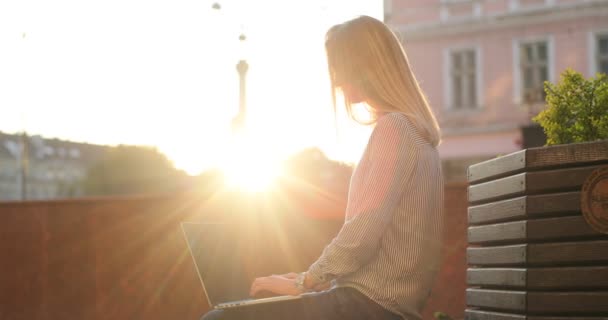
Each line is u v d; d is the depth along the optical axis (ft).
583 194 6.83
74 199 20.34
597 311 6.70
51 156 242.58
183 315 19.10
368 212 7.27
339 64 7.94
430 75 99.96
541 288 6.95
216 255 8.21
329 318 7.48
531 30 95.09
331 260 7.34
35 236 20.74
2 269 20.97
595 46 92.17
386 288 7.44
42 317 20.52
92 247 20.20
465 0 98.27
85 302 20.13
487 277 7.82
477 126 96.89
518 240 7.25
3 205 20.99
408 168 7.43
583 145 6.87
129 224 19.79
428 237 7.54
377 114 7.87
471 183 8.46
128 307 19.66
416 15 100.89
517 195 7.33
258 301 7.66
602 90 8.16
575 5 92.58
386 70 7.81
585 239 6.86
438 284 17.75
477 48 97.66
